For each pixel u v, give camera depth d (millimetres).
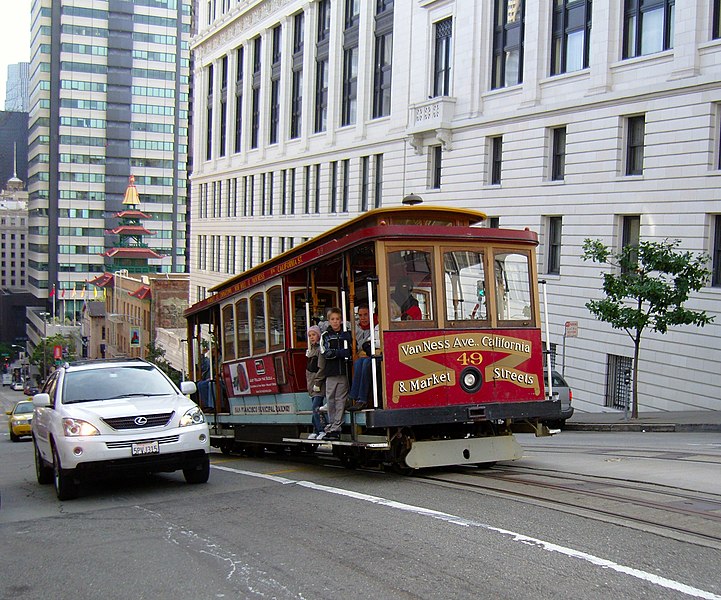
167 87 136375
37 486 13258
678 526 7668
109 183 134875
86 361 12945
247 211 58719
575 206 29375
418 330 10664
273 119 55312
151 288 72750
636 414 22984
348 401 11398
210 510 9703
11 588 6883
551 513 8352
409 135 37344
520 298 11406
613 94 27734
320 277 12945
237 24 60062
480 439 11352
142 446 10781
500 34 33500
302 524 8539
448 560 6840
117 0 133250
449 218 11578
